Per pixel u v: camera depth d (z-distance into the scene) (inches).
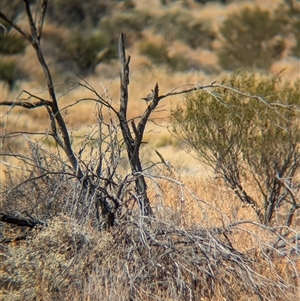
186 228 745.6
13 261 718.5
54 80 3941.9
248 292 699.4
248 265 724.7
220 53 4436.5
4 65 3799.2
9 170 995.9
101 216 753.0
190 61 4613.7
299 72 3823.8
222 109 935.0
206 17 5836.6
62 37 4581.7
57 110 749.3
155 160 1483.8
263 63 4175.7
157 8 6063.0
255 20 4436.5
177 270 701.9
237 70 1412.4
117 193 750.5
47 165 801.6
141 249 723.4
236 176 943.0
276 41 4448.8
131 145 792.9
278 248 770.2
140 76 3614.7
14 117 2466.8
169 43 5108.3
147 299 688.4
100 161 764.6
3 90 3518.7
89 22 5334.6
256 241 763.4
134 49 4857.3
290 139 908.6
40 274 709.3
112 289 687.7
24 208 802.2
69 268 703.7
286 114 915.4
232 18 4517.7
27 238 751.7
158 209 742.5
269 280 693.9
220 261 714.2
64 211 758.5
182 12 5856.3
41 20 728.3
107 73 4168.3
